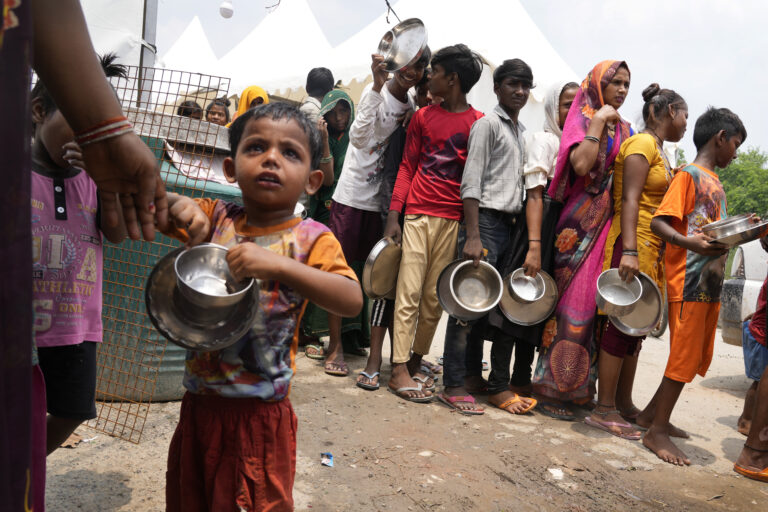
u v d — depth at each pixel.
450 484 2.53
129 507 2.07
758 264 5.51
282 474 1.45
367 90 3.80
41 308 1.73
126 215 1.19
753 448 2.94
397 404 3.55
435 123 3.68
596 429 3.44
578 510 2.42
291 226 1.47
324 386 3.76
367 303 4.74
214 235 1.49
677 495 2.65
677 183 3.17
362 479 2.50
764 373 2.95
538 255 3.55
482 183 3.62
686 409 4.13
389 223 3.81
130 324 2.98
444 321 6.91
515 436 3.20
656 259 3.50
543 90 8.11
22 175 0.67
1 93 0.64
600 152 3.44
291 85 9.84
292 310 1.42
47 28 0.99
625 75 3.47
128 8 5.48
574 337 3.51
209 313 1.21
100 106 1.05
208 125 3.00
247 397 1.39
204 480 1.45
